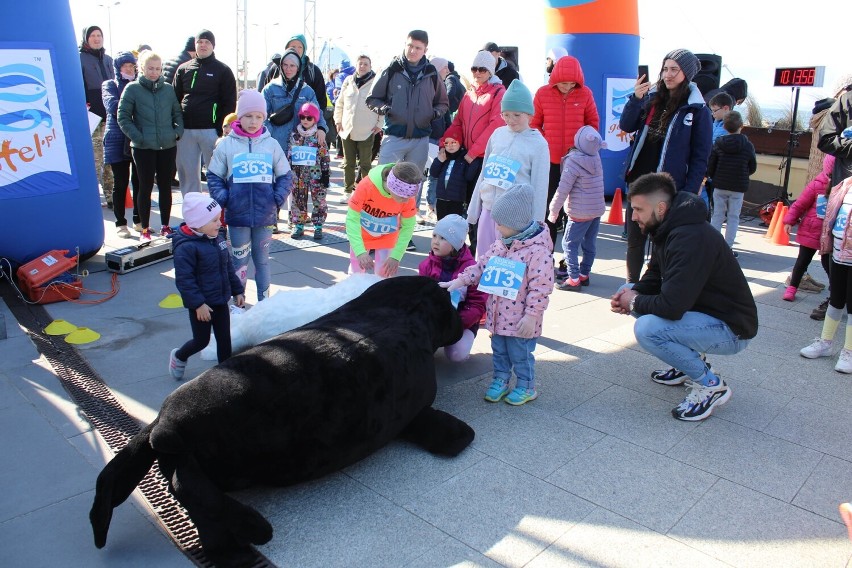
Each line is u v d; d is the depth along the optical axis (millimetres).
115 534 2781
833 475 3406
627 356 4867
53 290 5469
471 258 4496
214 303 3967
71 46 5988
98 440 3451
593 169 6078
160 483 3145
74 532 2775
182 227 3918
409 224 4895
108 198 9016
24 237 5770
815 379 4566
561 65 6391
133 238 7430
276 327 4078
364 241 4934
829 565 2744
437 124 7227
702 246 3668
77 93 6066
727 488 3268
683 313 3764
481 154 6324
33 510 2895
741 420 3965
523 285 3857
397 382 3199
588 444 3639
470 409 3998
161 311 5348
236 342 4203
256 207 5031
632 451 3582
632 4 10305
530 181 5105
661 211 3818
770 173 10867
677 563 2730
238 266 5230
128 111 6875
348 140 9555
